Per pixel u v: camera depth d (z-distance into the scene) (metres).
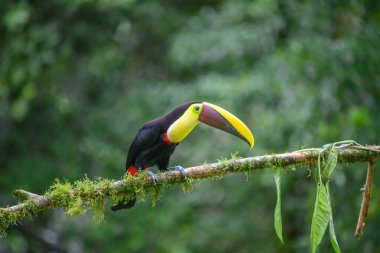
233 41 14.62
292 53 12.27
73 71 15.12
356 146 6.58
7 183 13.27
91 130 14.91
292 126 12.49
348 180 11.68
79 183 6.13
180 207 14.91
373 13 11.38
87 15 13.93
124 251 14.43
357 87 11.38
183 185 6.60
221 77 14.30
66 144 14.23
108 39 14.51
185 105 7.42
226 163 6.49
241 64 15.14
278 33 14.50
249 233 15.52
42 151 14.20
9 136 13.97
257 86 13.45
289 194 14.26
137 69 16.48
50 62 13.72
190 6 16.59
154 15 15.56
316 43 11.64
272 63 13.48
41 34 13.34
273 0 13.30
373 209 10.80
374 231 11.26
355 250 11.37
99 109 15.33
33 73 13.25
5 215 5.78
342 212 11.61
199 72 15.92
